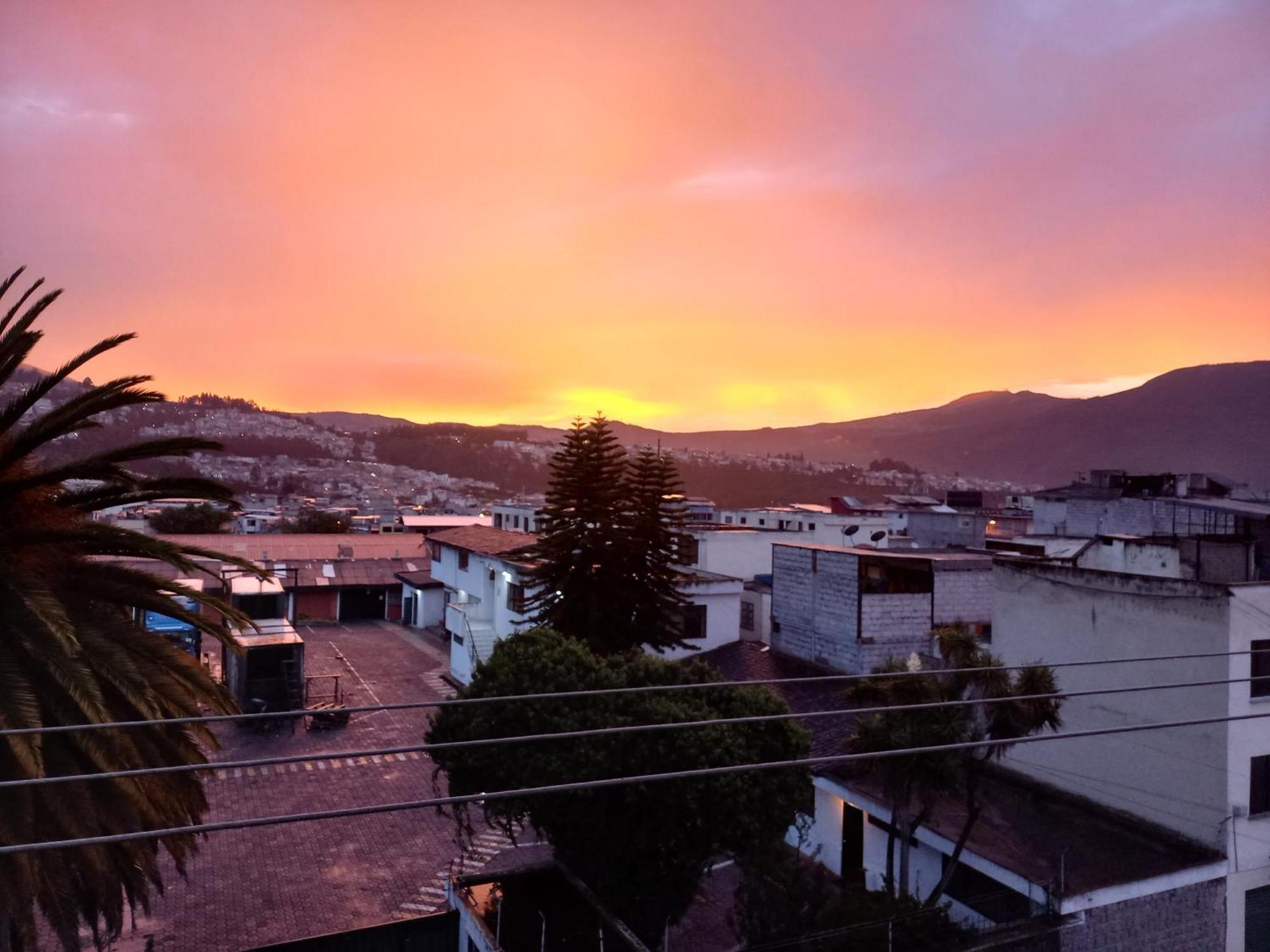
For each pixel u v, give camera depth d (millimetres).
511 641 18391
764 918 14742
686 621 29781
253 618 36000
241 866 19625
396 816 22734
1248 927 16375
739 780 14641
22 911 9406
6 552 10812
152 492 12734
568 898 16578
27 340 11086
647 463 27391
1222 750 16469
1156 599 18047
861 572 25688
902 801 16422
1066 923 14414
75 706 10383
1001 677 16422
